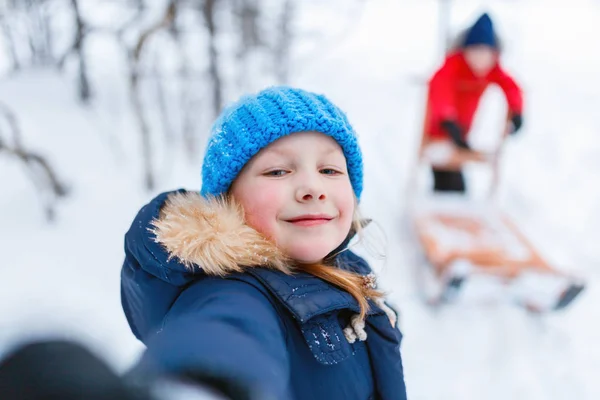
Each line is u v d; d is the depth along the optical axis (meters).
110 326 2.37
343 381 0.74
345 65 7.36
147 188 3.61
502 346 2.55
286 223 0.75
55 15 4.99
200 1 3.83
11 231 3.06
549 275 2.54
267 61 5.32
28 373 0.27
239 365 0.41
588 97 6.41
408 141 5.22
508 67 7.43
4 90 4.50
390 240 3.45
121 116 4.37
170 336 0.46
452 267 2.58
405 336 2.60
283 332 0.66
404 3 10.62
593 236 3.76
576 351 2.53
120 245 3.03
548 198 4.28
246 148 0.77
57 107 4.34
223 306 0.57
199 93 4.30
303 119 0.77
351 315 0.79
